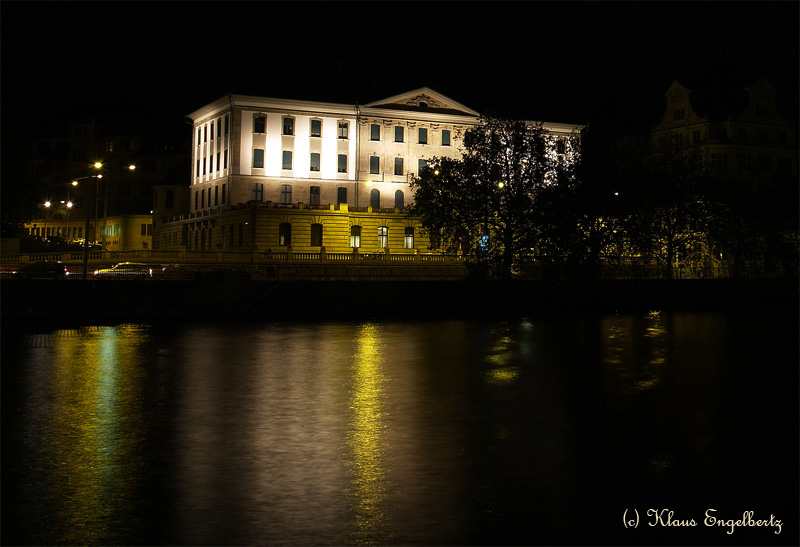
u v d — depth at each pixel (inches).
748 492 645.3
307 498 621.0
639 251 2753.4
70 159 6338.6
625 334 1962.4
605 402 1059.9
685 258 2871.6
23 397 1079.0
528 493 636.7
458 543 532.1
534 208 2573.8
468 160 2657.5
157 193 5132.9
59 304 2143.2
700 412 989.2
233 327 2074.3
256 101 4173.2
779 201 2891.2
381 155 4382.4
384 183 4367.6
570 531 557.0
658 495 634.8
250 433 859.4
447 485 656.4
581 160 2667.3
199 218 4311.0
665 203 2704.2
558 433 861.2
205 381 1225.4
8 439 828.6
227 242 4003.4
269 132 4212.6
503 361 1466.5
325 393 1124.5
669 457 754.2
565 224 2534.5
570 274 2578.7
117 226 5418.3
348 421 927.7
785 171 3088.1
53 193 5866.1
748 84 4471.0
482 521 572.1
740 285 2861.7
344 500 616.1
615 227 2667.3
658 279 2768.2
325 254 3051.2
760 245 2898.6
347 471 700.0
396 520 571.5
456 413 978.1
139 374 1286.9
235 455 759.1
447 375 1298.0
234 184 4141.2
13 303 2095.2
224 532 546.6
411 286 2524.6
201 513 585.0
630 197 2637.8
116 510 591.8
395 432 865.5
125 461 736.3
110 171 6220.5
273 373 1311.5
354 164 4335.6
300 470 703.7
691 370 1363.2
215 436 843.4
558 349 1653.5
